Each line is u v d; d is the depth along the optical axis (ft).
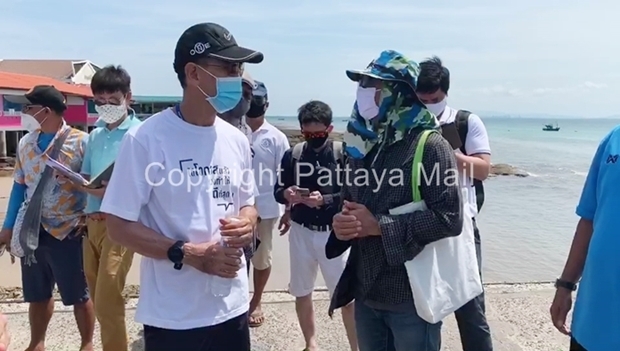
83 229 12.48
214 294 7.59
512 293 17.15
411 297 8.16
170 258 7.20
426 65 11.18
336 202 12.82
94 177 11.82
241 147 8.23
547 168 95.09
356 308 9.04
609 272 6.74
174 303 7.41
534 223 39.42
